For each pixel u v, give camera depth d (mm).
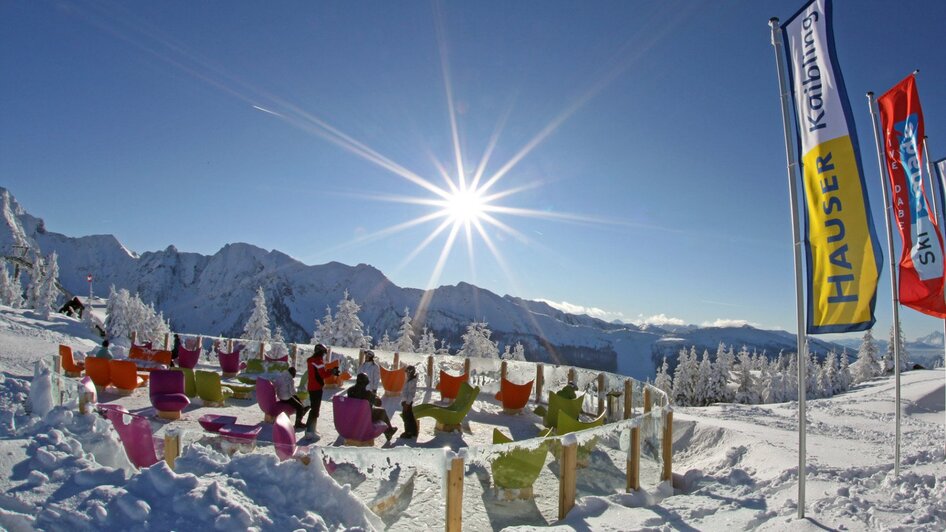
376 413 10672
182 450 6168
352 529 5164
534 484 7012
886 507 6840
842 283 6602
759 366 85688
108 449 6344
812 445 11266
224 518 4672
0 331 17750
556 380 16406
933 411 22109
